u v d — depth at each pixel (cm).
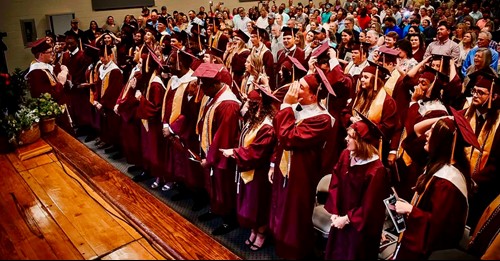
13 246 239
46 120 452
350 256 269
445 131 242
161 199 443
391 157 395
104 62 538
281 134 283
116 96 537
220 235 370
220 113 346
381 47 489
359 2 1414
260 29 741
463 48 651
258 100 321
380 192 257
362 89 416
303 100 285
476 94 335
